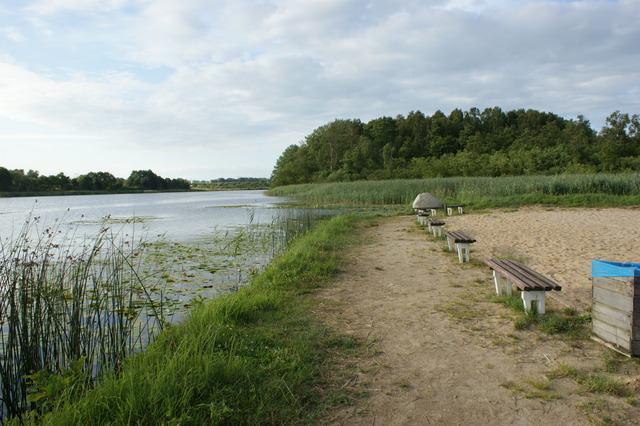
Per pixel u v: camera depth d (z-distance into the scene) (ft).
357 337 13.83
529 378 10.53
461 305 16.90
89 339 13.55
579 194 59.26
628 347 11.07
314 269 23.50
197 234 46.52
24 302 12.85
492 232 36.27
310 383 10.68
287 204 102.78
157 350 11.85
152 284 23.12
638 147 177.88
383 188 92.84
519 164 144.05
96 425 8.31
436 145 278.05
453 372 11.12
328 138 261.65
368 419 9.00
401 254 29.09
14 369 11.96
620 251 25.62
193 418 8.64
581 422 8.56
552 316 14.46
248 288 19.99
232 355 11.64
